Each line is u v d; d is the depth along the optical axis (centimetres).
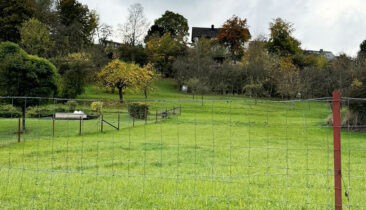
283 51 8875
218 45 9406
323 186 808
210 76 7669
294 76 6769
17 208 605
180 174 916
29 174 884
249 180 830
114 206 613
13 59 2275
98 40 8625
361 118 2442
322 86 6788
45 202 640
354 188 796
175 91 7531
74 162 1107
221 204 632
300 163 1159
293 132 2211
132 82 4947
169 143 1619
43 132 2075
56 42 6619
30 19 5825
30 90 2364
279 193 726
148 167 1031
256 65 7638
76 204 626
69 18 7881
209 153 1342
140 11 9600
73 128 2297
